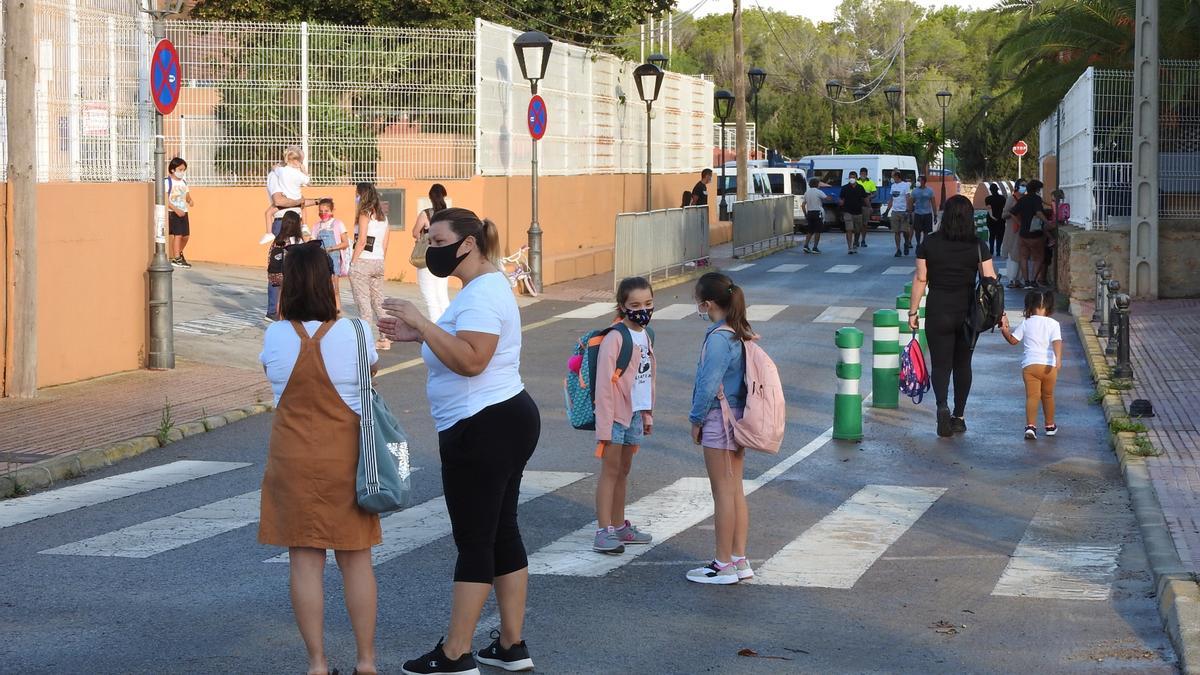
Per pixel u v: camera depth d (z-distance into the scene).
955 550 8.23
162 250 15.52
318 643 5.64
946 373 12.17
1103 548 8.23
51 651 6.25
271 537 5.61
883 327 13.66
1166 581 6.91
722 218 43.28
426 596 7.20
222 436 12.31
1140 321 19.80
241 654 6.21
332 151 24.52
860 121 94.69
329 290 5.67
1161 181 23.38
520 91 27.22
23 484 10.03
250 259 24.80
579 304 23.66
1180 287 22.98
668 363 16.83
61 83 14.58
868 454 11.39
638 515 9.16
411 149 24.77
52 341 14.31
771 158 54.94
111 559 8.00
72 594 7.24
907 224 35.00
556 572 7.70
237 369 15.81
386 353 17.59
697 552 8.18
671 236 28.23
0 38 13.75
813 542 8.45
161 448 11.75
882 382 13.66
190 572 7.70
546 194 28.95
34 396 13.66
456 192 24.84
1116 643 6.38
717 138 59.09
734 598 7.20
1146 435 11.35
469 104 24.81
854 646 6.38
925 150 64.69
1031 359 11.89
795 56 97.06
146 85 15.97
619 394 7.98
